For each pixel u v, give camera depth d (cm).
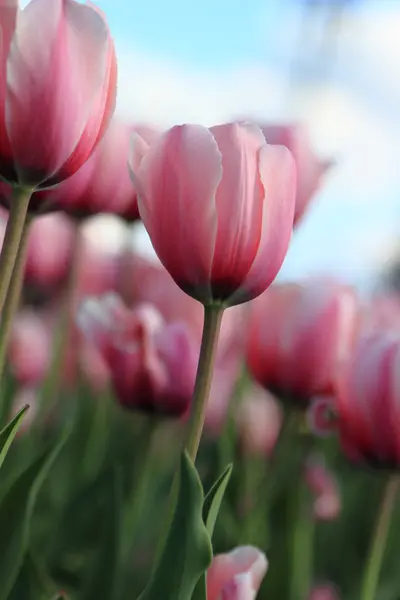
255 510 82
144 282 119
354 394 73
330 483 90
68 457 104
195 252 57
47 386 92
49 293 126
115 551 70
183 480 56
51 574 76
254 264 58
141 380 78
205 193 56
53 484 95
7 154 54
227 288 58
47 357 119
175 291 101
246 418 103
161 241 57
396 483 74
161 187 57
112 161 72
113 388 79
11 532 64
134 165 58
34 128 54
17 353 116
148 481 93
